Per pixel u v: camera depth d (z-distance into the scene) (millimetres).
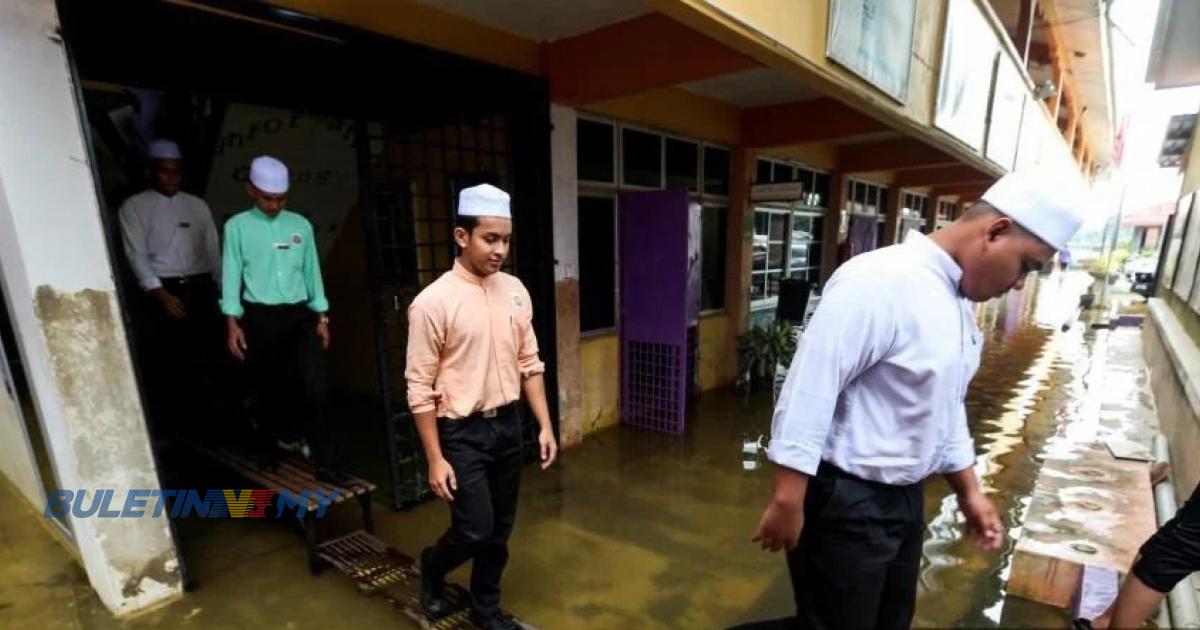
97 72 2438
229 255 2613
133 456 2271
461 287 1913
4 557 2787
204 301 3432
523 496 3457
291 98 2912
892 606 1543
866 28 3234
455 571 2691
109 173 3984
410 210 3527
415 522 3158
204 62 2549
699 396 5461
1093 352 7539
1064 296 14523
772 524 1385
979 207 1300
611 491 3516
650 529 3066
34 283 1954
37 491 2947
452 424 1931
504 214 1893
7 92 1847
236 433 3426
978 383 5965
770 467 3852
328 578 2635
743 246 5625
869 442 1341
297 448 3266
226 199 4559
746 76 4293
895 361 1263
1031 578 2104
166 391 3717
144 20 2141
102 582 2344
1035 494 2678
